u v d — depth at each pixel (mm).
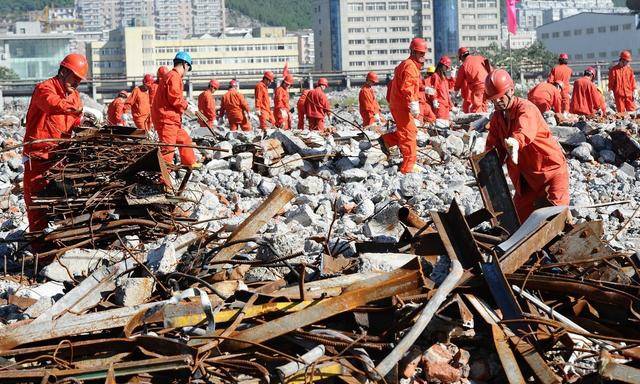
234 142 23344
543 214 10078
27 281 13195
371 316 8930
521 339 8500
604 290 9102
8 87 77188
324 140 24703
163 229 14492
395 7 198250
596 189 20188
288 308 8992
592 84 39156
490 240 11008
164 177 14398
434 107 34125
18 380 8086
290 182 20062
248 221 11516
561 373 8594
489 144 12836
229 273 10711
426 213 16797
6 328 8750
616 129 25562
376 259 10281
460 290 9133
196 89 80438
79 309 9992
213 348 8500
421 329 8398
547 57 102688
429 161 23578
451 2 179750
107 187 14359
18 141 29656
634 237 14922
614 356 8773
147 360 8188
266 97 41562
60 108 14727
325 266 10484
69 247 13695
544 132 12625
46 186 14836
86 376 8133
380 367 8133
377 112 39281
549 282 9250
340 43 198250
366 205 16969
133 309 9086
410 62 20547
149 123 37781
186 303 9000
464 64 34469
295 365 8141
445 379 8609
